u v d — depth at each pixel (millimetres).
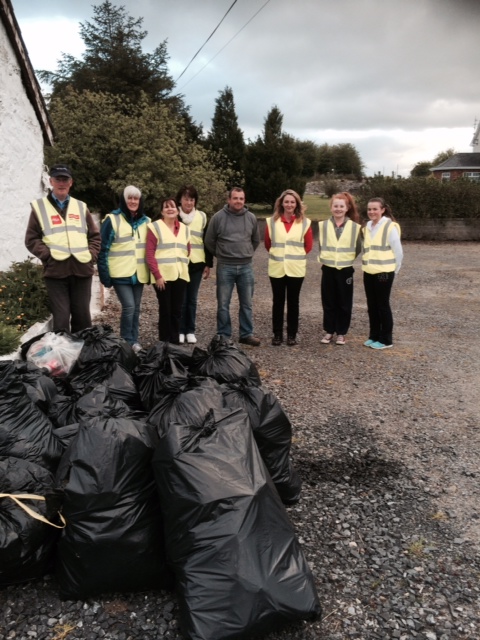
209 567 2189
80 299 5266
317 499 3281
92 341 3965
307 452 3869
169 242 5848
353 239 6395
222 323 6559
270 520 2326
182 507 2309
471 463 3771
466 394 5078
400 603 2463
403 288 10453
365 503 3248
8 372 2992
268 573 2184
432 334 7223
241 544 2205
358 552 2807
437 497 3342
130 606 2424
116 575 2389
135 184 13836
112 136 14617
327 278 6531
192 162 16188
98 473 2398
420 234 18672
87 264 5188
